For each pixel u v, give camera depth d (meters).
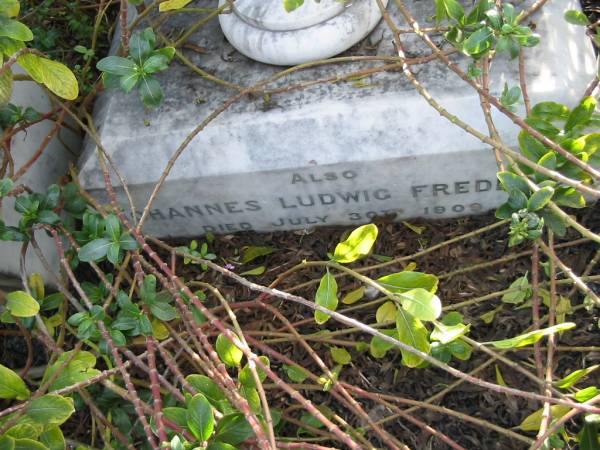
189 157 0.77
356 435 0.68
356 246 0.66
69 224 0.79
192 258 0.72
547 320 0.76
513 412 0.73
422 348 0.61
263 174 0.77
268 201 0.82
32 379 0.80
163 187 0.79
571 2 0.79
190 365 0.78
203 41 0.83
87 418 0.79
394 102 0.73
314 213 0.84
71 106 0.90
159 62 0.68
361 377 0.77
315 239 0.86
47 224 0.72
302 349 0.79
